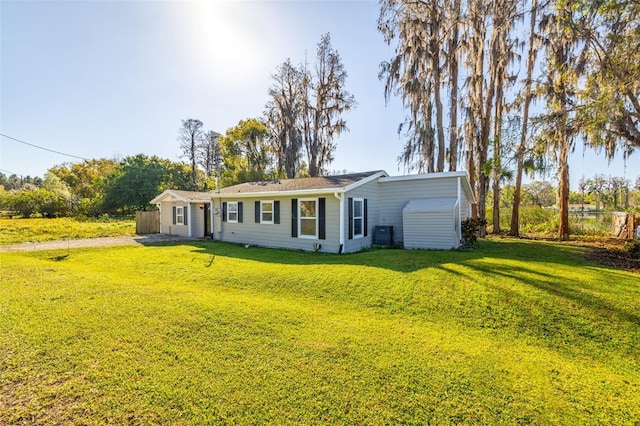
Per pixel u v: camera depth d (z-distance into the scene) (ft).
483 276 20.44
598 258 27.84
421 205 35.29
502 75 48.16
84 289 18.06
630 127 26.96
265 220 41.37
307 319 14.30
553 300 16.10
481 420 7.57
